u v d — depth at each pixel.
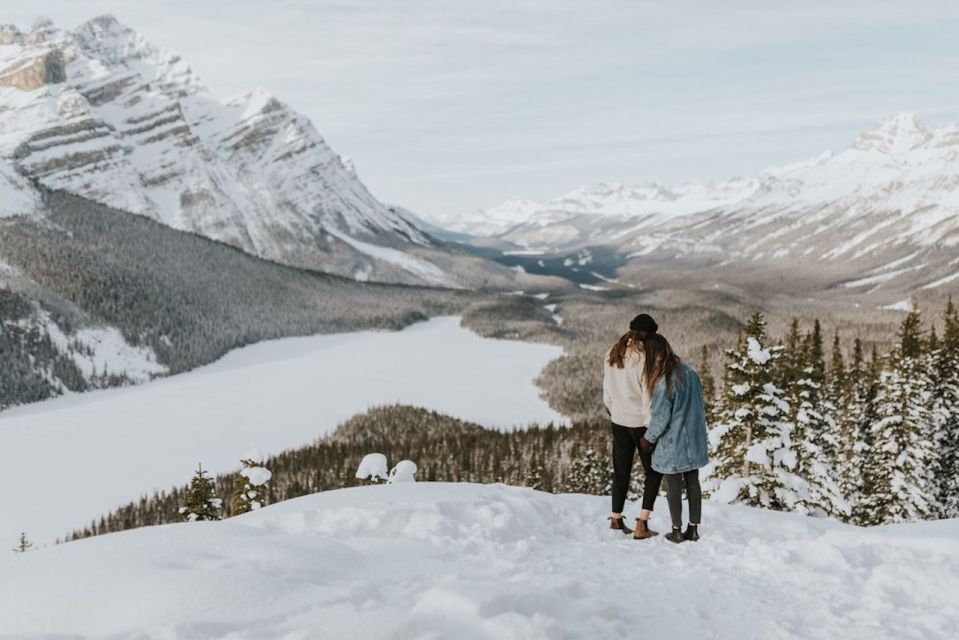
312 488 92.69
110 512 106.19
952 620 5.09
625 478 8.62
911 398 34.62
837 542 7.60
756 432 23.89
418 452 103.25
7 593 5.19
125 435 163.75
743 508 10.40
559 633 4.32
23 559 6.02
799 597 5.61
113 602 4.86
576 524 9.17
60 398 190.62
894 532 8.02
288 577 5.45
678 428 7.99
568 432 111.50
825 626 4.99
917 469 34.09
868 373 45.22
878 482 35.53
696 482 8.17
